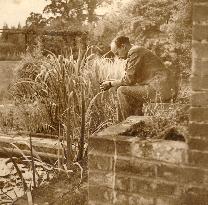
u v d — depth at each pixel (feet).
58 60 13.82
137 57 12.58
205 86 6.11
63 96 12.98
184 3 25.13
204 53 6.02
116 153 6.97
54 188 8.65
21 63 19.58
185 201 6.58
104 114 13.46
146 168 6.78
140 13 27.37
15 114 14.78
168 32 25.58
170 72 13.03
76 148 11.48
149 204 6.86
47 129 13.87
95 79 14.52
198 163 6.40
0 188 10.57
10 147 12.73
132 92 12.41
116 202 7.11
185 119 7.94
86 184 8.80
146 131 7.63
